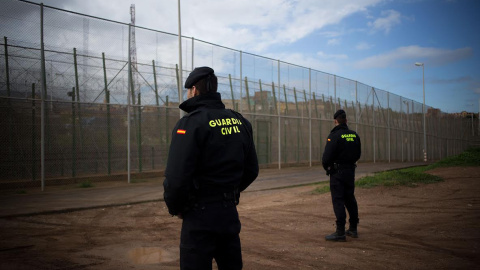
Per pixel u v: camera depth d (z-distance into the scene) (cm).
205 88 230
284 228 614
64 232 589
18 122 1188
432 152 4619
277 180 1470
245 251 469
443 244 501
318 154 2531
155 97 1538
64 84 1269
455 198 908
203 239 212
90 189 1160
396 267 403
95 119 1361
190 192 213
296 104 2341
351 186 530
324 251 468
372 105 3173
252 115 2020
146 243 519
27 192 1088
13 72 1169
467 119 6756
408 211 753
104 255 455
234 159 221
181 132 211
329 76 2645
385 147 3362
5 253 462
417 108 4234
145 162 1528
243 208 823
